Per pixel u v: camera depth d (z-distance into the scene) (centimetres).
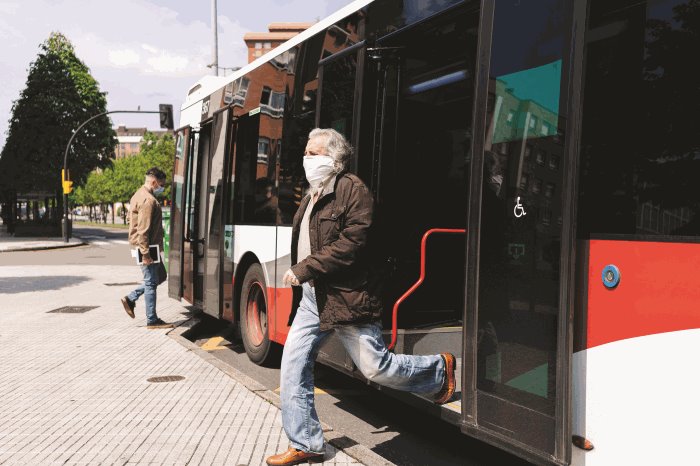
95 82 4762
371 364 379
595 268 298
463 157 529
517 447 333
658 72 276
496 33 368
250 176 714
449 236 529
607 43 298
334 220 371
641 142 281
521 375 332
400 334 500
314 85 570
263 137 683
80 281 1596
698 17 262
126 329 892
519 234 339
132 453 414
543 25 333
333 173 378
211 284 826
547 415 315
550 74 326
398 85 484
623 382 283
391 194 489
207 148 881
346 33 528
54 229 4397
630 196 284
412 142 498
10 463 398
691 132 262
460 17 416
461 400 377
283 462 390
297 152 597
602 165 298
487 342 358
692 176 260
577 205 307
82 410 510
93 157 4666
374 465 384
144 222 885
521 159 341
